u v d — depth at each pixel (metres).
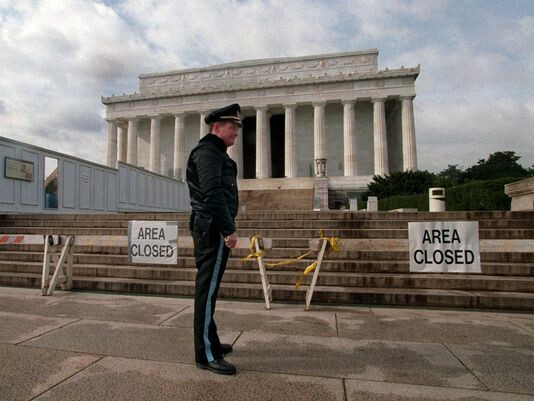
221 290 6.55
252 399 2.87
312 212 10.99
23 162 13.48
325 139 52.81
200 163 3.46
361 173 53.59
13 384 3.08
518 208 11.41
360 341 4.26
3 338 4.25
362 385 3.12
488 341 4.29
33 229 11.16
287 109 51.81
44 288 6.77
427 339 4.36
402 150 51.12
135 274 7.63
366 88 50.06
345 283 6.84
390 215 10.20
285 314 5.47
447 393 2.98
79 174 16.58
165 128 59.25
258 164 51.84
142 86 59.50
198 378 3.22
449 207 20.83
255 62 55.78
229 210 3.66
